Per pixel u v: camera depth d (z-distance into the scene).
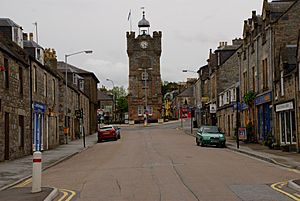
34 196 13.02
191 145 39.03
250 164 22.42
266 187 14.45
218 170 19.52
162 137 53.78
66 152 34.22
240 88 44.53
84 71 72.75
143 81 99.56
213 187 14.48
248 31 41.50
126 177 17.47
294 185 14.09
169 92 148.25
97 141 50.66
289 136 30.34
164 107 134.12
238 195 12.88
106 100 112.69
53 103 40.72
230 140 44.50
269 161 24.00
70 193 13.96
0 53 24.69
